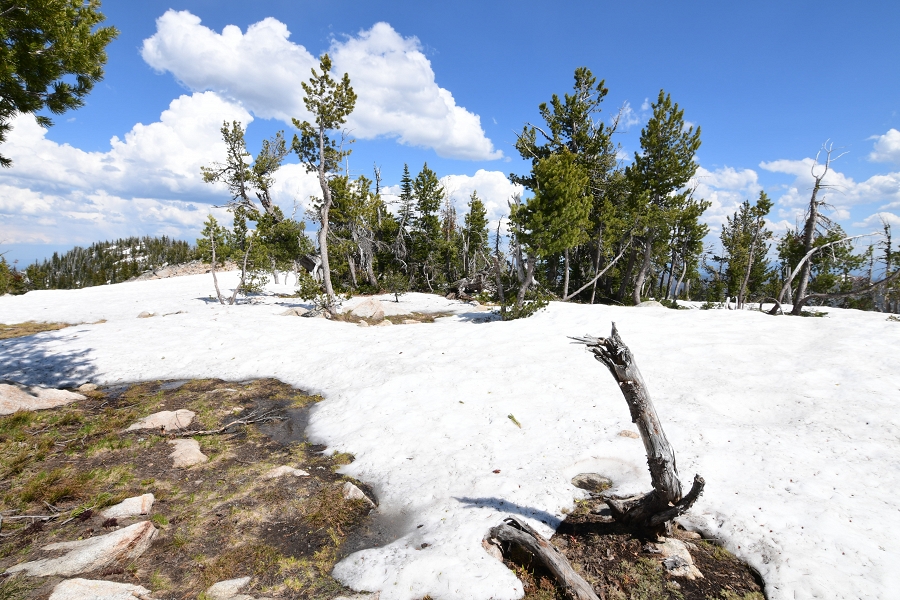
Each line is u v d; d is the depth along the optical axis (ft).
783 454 23.35
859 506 18.71
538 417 31.19
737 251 134.00
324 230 86.17
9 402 33.78
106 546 17.38
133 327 61.82
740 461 23.13
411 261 155.53
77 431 31.12
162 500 22.80
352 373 44.78
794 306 74.43
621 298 117.80
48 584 15.28
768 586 15.48
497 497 21.68
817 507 18.80
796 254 98.48
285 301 103.09
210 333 59.52
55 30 23.73
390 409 34.83
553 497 21.48
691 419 28.27
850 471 21.42
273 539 19.99
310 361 50.06
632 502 19.30
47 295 111.14
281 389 43.06
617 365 17.33
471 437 29.25
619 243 119.14
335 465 27.81
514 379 38.52
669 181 101.55
